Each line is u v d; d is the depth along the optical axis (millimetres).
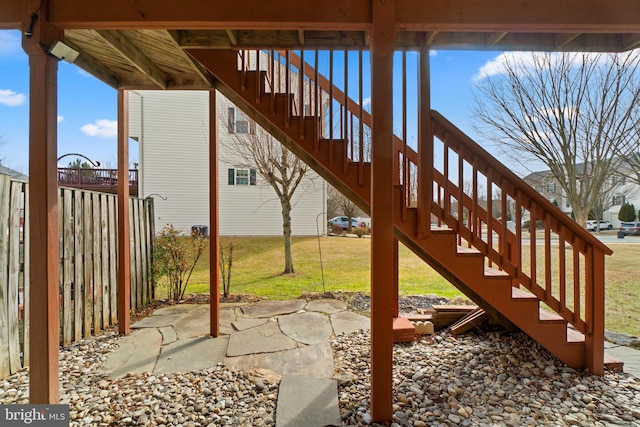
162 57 2662
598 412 1811
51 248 1729
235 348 2705
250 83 2527
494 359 2475
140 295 3797
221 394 2020
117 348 2711
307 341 2844
